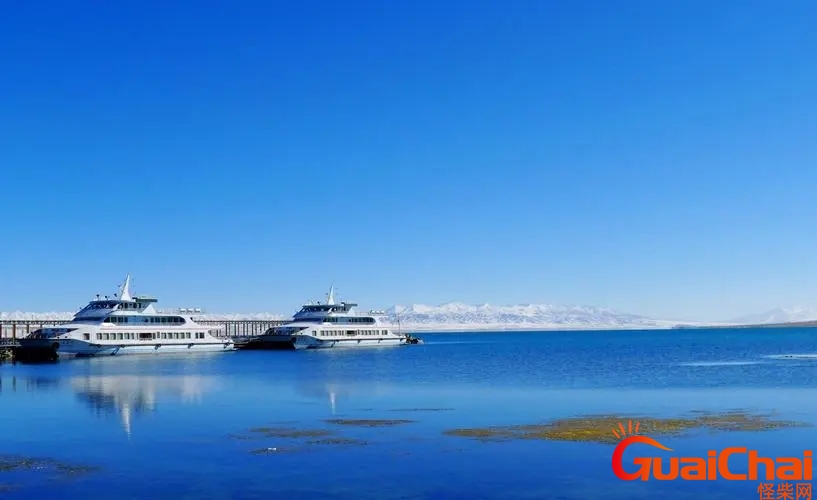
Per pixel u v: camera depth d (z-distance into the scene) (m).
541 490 33.06
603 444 42.34
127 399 66.25
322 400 65.38
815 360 132.50
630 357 153.25
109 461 38.75
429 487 33.44
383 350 190.12
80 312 141.88
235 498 31.95
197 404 62.47
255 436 45.66
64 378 90.69
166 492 32.88
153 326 144.62
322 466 37.28
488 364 126.06
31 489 33.47
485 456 39.38
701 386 77.38
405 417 53.75
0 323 157.38
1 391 73.31
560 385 80.25
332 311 184.62
